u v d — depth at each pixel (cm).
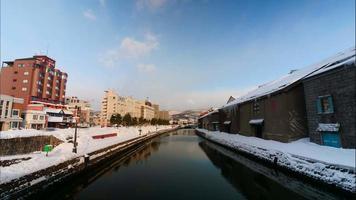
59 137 2808
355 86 1628
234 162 2488
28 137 2320
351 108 1652
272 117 2714
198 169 2169
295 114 2352
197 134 8388
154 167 2289
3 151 2016
